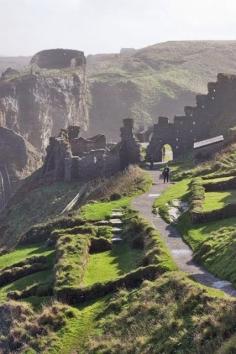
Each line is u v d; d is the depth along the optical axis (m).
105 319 33.12
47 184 111.06
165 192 64.38
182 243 44.31
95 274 41.22
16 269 45.62
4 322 36.62
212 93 101.06
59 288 37.56
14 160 187.50
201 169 73.38
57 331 33.56
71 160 106.38
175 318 29.08
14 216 104.25
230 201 52.75
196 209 49.47
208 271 36.44
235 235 40.00
